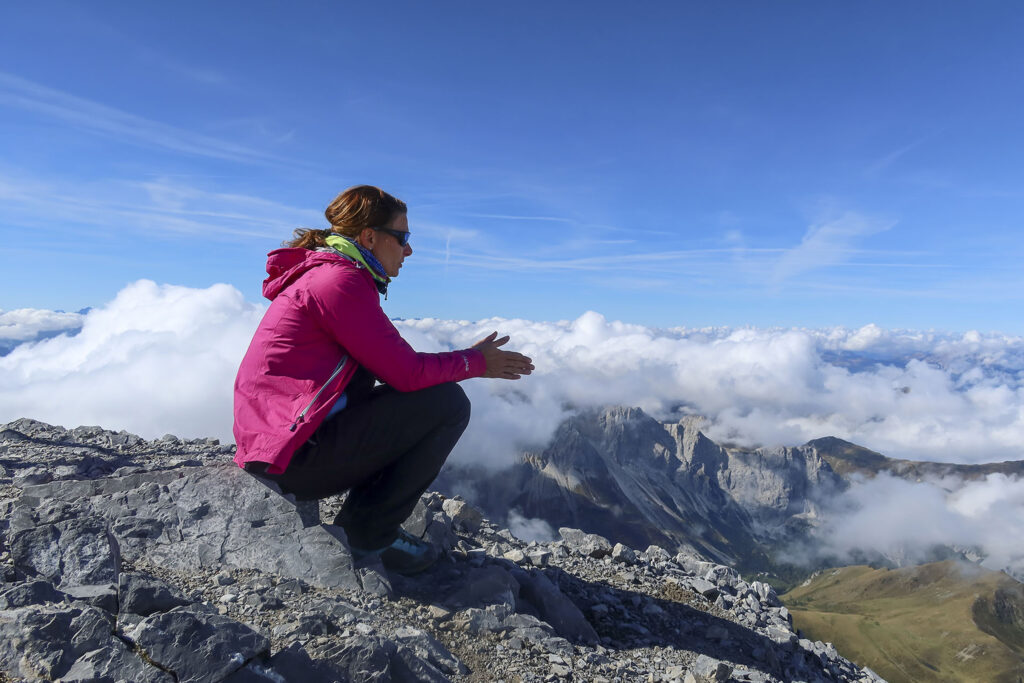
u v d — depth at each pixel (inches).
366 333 59.1
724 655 91.7
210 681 43.8
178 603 51.4
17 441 143.1
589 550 126.4
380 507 71.4
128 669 42.4
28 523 64.5
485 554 93.7
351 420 63.4
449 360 64.0
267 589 67.7
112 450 139.2
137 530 77.4
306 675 48.5
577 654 75.0
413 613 71.2
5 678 40.9
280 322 59.9
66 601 50.5
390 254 65.6
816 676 97.0
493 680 63.2
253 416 59.6
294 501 81.7
